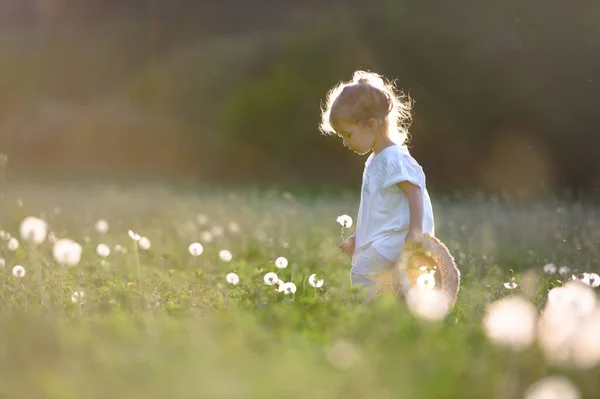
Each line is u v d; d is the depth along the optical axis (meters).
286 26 38.84
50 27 41.03
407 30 33.31
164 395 2.81
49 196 16.36
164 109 36.00
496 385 3.19
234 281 5.93
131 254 8.27
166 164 33.62
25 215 10.41
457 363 3.32
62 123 35.09
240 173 33.09
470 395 3.09
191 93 36.38
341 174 32.31
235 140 34.28
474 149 29.83
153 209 14.27
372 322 3.97
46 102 37.38
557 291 4.08
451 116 30.48
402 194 5.84
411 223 5.72
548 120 28.66
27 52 39.84
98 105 36.84
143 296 5.35
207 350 3.29
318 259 8.75
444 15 33.22
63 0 41.62
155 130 34.66
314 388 2.92
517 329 3.53
